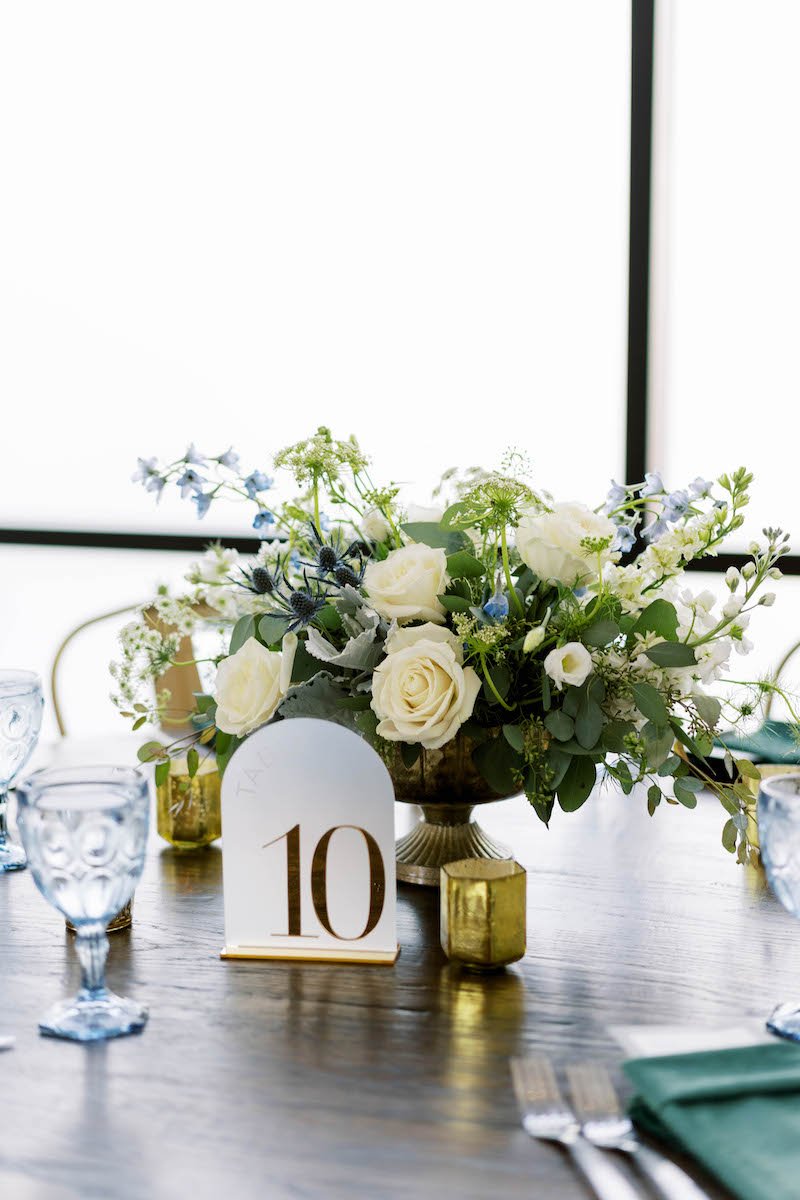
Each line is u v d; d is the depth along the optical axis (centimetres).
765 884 111
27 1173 66
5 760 115
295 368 356
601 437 330
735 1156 63
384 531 111
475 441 341
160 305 364
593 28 318
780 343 300
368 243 346
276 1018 85
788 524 304
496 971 92
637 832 126
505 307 336
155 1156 67
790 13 291
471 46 329
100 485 375
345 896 95
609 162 321
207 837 121
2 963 95
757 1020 83
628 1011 85
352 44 339
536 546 98
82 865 80
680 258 295
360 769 95
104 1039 82
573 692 99
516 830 127
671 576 105
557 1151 68
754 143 296
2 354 374
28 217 368
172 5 349
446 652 97
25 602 362
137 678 116
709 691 113
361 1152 68
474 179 334
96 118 360
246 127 351
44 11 357
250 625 111
